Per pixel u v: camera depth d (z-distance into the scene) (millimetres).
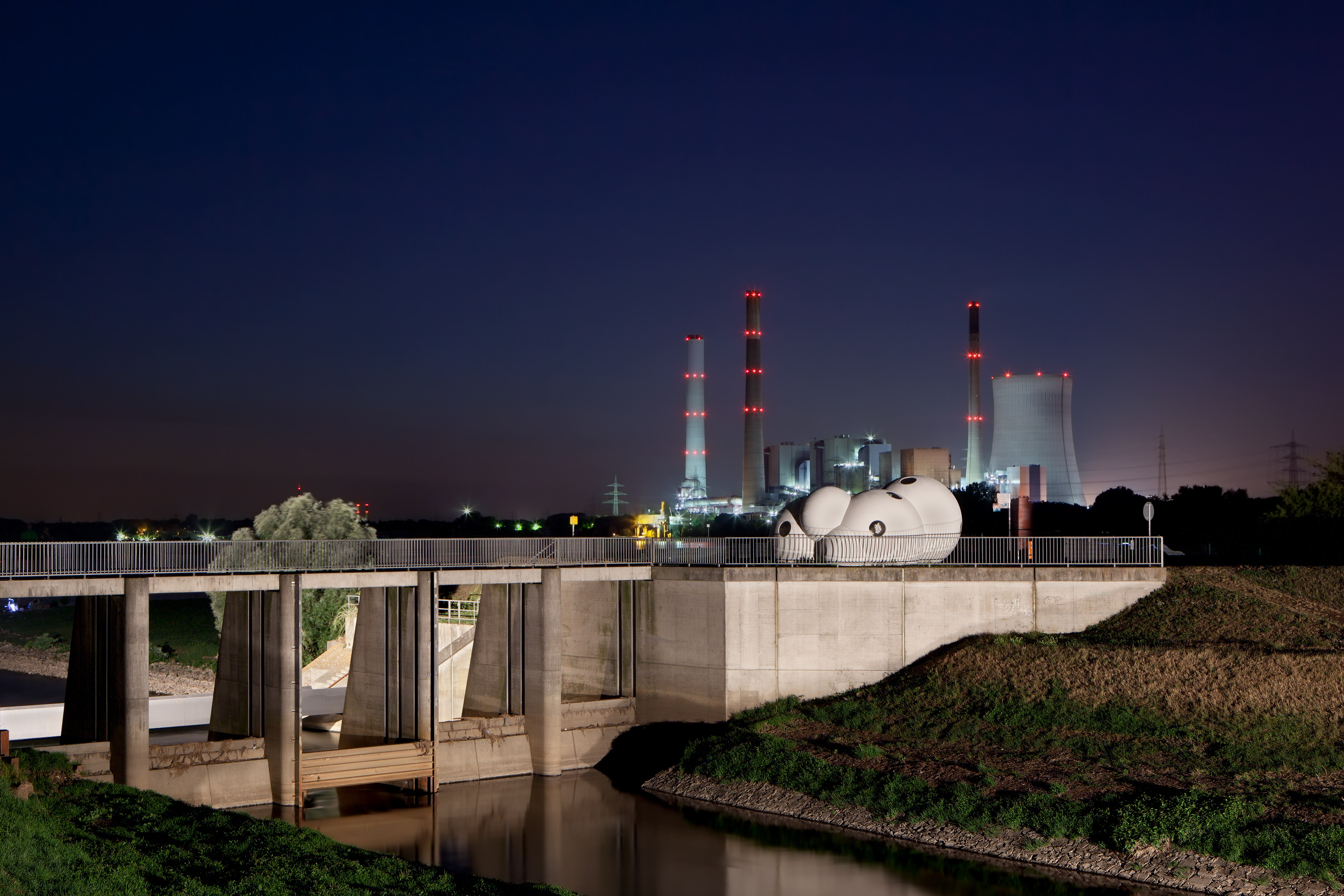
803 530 61156
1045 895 36906
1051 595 57469
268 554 50469
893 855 41250
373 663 54844
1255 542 83500
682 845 43156
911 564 58500
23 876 25875
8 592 42438
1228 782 41844
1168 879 37031
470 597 95750
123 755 44000
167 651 97812
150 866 29484
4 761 39062
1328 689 47438
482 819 46969
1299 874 35719
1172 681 49500
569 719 56188
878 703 52781
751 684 55344
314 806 49312
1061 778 43656
